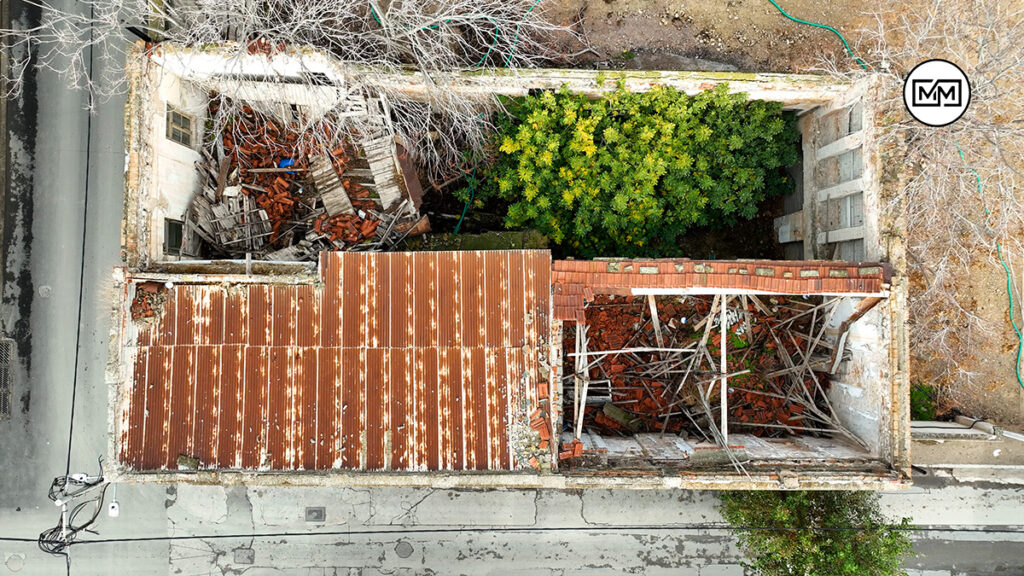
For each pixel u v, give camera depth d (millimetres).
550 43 11117
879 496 11703
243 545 11703
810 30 11258
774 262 8133
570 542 11727
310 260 9695
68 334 11672
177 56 8148
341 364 8039
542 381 7957
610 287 8078
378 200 9922
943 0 10617
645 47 11312
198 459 7895
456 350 8023
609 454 8367
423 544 11734
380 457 7898
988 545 11547
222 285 8070
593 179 9555
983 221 11289
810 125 10367
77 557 11617
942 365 11656
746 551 11578
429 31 9242
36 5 10969
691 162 9633
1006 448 11305
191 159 9438
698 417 9820
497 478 7734
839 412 9531
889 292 8062
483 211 11055
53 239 11688
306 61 8188
